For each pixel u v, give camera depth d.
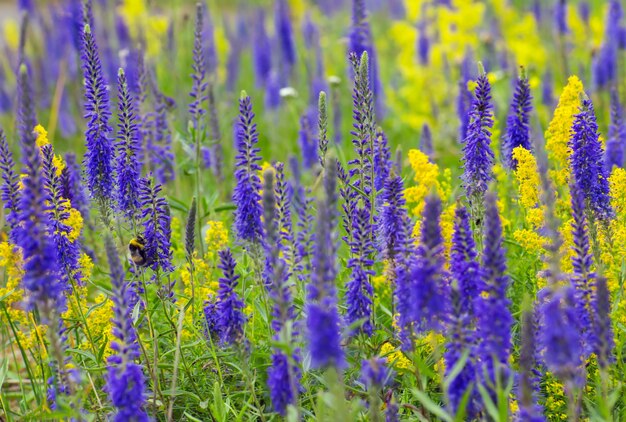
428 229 1.22
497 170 1.51
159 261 1.36
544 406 1.31
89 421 1.27
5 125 2.23
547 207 1.22
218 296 1.29
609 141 1.56
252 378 1.34
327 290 1.20
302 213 1.43
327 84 2.12
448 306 1.25
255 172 1.32
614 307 1.32
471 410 1.23
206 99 1.59
